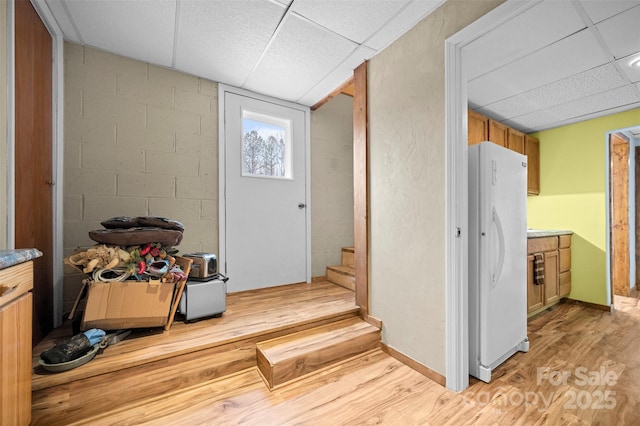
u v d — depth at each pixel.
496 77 2.25
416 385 1.64
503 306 1.86
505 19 1.38
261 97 2.86
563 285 3.17
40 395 1.26
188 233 2.48
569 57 1.96
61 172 1.94
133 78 2.25
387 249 2.05
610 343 2.22
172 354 1.55
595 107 2.84
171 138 2.40
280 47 2.08
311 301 2.47
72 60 2.02
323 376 1.72
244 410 1.42
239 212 2.74
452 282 1.59
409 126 1.87
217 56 2.21
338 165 3.42
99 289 1.64
